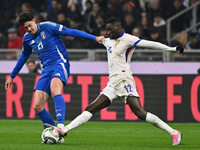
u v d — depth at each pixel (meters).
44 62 24.28
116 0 56.03
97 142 25.27
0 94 43.44
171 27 54.84
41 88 23.98
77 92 43.00
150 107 42.78
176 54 45.28
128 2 55.47
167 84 42.66
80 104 42.91
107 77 42.91
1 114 43.34
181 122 42.53
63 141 24.06
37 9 62.75
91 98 42.91
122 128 35.84
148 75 42.75
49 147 21.59
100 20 54.25
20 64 25.88
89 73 43.00
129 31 53.88
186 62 44.34
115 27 23.78
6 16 61.59
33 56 45.22
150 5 58.50
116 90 23.98
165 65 44.31
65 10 57.12
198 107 42.34
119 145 23.50
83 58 44.84
